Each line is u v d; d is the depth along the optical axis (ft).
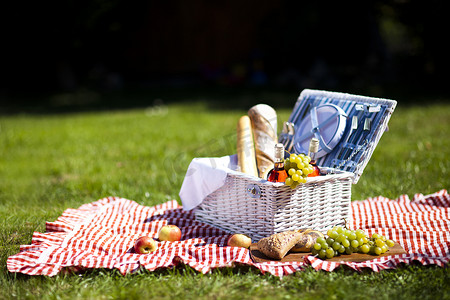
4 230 8.03
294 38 28.19
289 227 7.38
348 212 7.82
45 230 8.05
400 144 12.72
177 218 8.34
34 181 11.05
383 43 26.81
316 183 7.44
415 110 17.57
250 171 7.88
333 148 8.02
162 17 30.89
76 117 20.01
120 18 29.40
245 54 31.32
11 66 28.48
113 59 31.32
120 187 10.12
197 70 31.55
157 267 6.75
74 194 9.91
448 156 11.15
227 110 20.12
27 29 25.50
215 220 8.03
